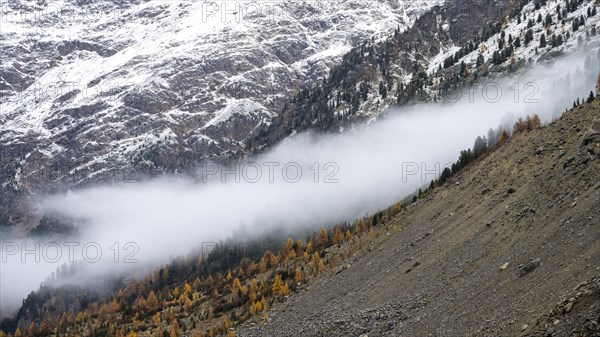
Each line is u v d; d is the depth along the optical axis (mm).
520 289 61938
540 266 63562
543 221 77562
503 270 70312
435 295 80812
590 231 62594
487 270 75062
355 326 88562
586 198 72375
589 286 50469
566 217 71000
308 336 98562
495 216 94562
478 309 64938
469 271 80500
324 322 103125
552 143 105812
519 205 90125
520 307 57812
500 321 58125
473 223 100750
